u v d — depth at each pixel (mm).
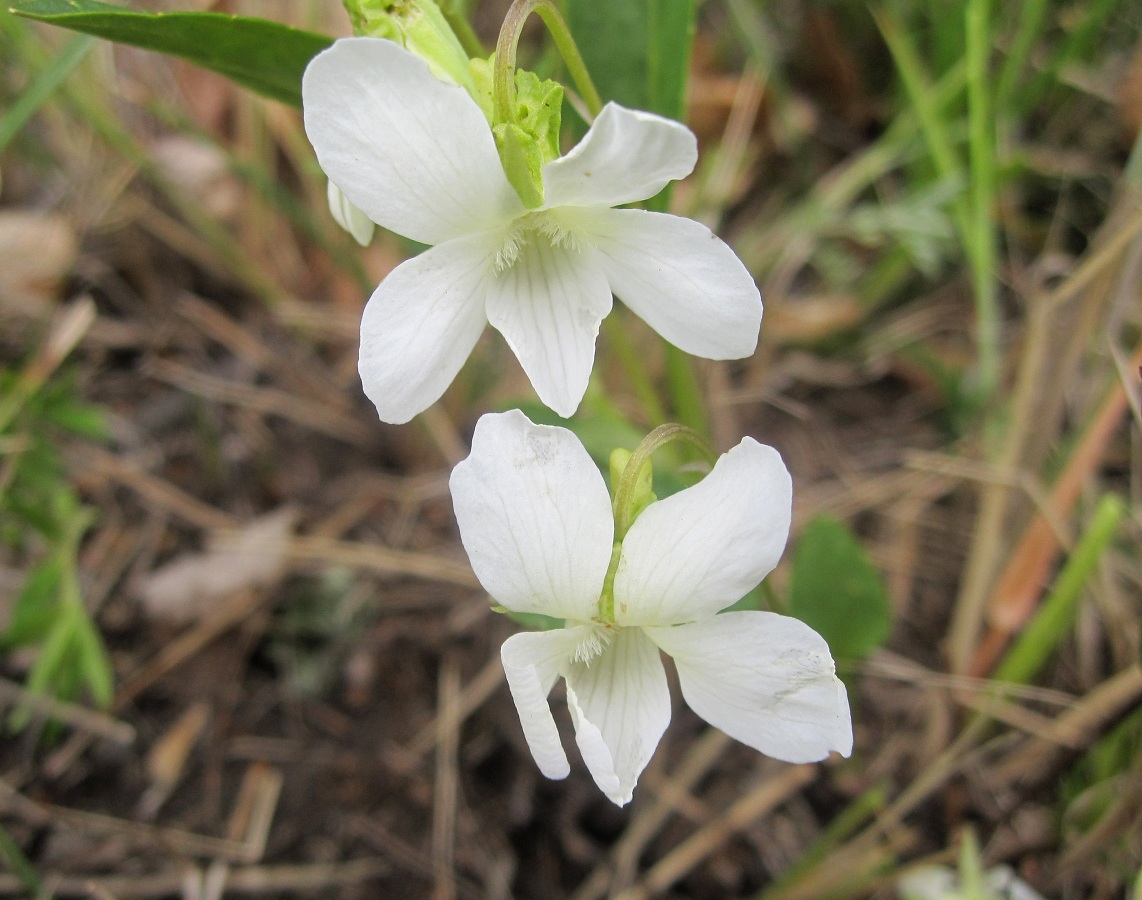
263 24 62
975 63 91
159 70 121
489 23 130
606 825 87
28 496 91
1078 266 95
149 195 118
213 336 115
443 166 51
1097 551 76
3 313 111
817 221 113
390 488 106
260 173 106
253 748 91
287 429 110
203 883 83
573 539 51
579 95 76
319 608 96
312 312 116
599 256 56
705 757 87
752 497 51
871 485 104
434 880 84
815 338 116
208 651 95
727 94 127
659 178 50
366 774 89
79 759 88
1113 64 117
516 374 109
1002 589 86
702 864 84
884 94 127
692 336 55
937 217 104
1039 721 84
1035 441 87
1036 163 117
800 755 53
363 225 61
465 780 89
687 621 53
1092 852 76
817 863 80
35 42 99
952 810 84
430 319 53
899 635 96
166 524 102
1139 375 79
